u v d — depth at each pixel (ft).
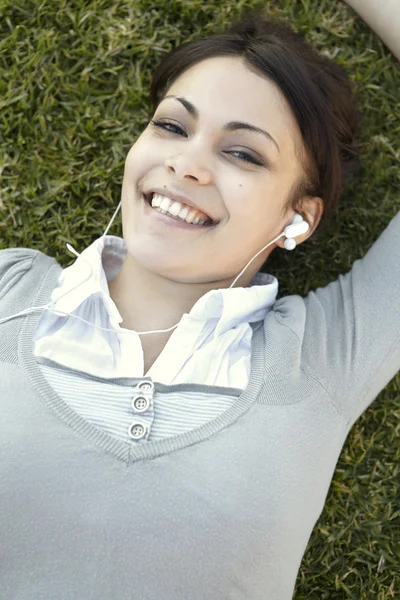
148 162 4.03
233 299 4.04
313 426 3.94
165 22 5.30
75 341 3.93
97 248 4.38
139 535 3.48
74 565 3.46
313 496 3.94
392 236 4.51
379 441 5.19
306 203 4.54
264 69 4.06
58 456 3.54
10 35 5.21
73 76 5.29
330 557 5.09
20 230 5.23
